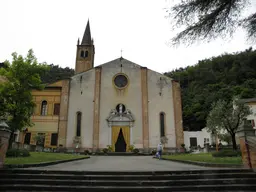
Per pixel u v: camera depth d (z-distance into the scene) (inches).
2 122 365.7
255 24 214.7
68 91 1162.6
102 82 1196.5
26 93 761.0
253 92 2047.2
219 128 840.3
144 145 1095.0
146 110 1148.5
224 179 297.4
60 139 1083.9
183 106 2522.1
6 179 296.2
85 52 1675.7
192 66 3833.7
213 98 2202.3
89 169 367.2
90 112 1139.9
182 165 470.9
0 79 922.1
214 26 215.9
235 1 204.2
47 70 820.6
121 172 320.2
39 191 272.8
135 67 1232.8
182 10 216.2
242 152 381.1
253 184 289.7
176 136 1115.3
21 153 561.0
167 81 1207.6
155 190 272.8
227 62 3154.5
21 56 786.2
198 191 273.1
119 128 1128.2
